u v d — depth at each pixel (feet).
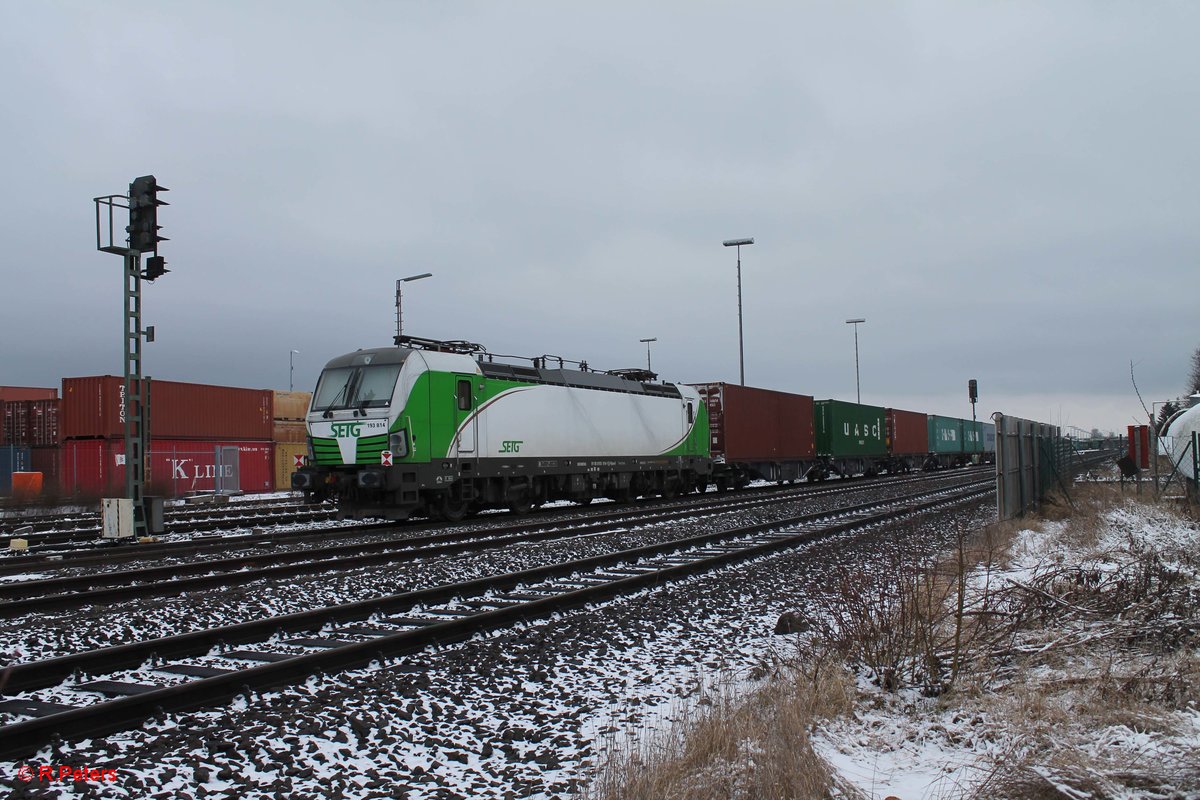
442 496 70.13
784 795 14.15
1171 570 31.48
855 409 163.43
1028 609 25.81
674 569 39.93
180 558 50.06
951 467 240.73
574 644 26.94
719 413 117.39
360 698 20.71
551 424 80.02
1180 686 19.44
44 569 46.11
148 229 61.16
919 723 18.65
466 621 27.99
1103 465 196.54
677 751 16.34
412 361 65.77
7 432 114.52
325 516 78.95
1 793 14.65
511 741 18.19
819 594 34.76
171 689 19.29
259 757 16.78
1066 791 13.84
